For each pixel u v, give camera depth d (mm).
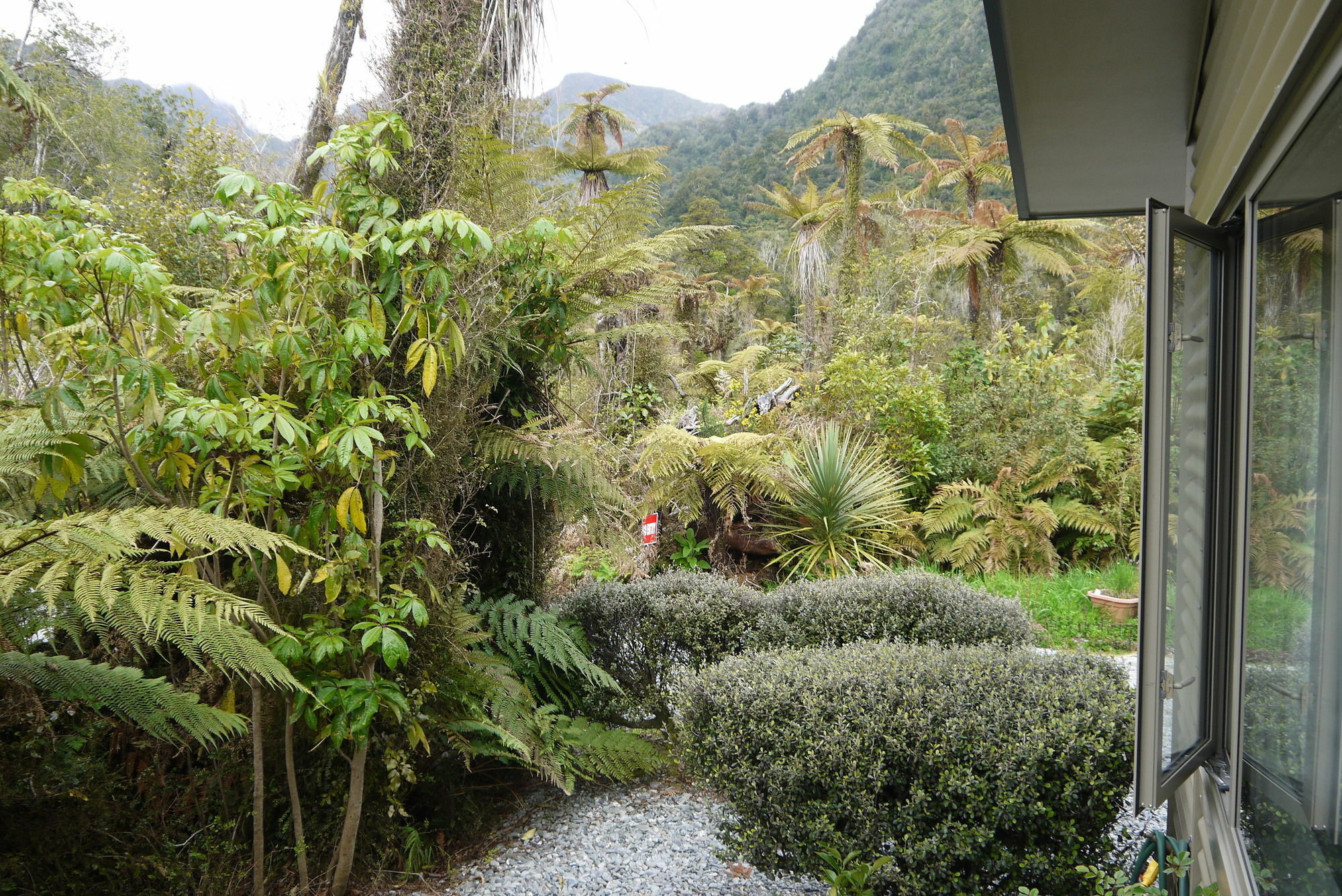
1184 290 1924
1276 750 1576
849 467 7164
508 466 3320
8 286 1819
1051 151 3201
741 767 2387
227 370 2238
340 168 2527
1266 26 1477
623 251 3234
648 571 6355
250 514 2330
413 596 2326
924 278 13992
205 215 2119
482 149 2898
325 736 2240
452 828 3061
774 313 25906
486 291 2900
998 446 8125
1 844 2139
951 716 2279
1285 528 1536
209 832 2459
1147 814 3094
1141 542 1705
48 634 2240
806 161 16906
